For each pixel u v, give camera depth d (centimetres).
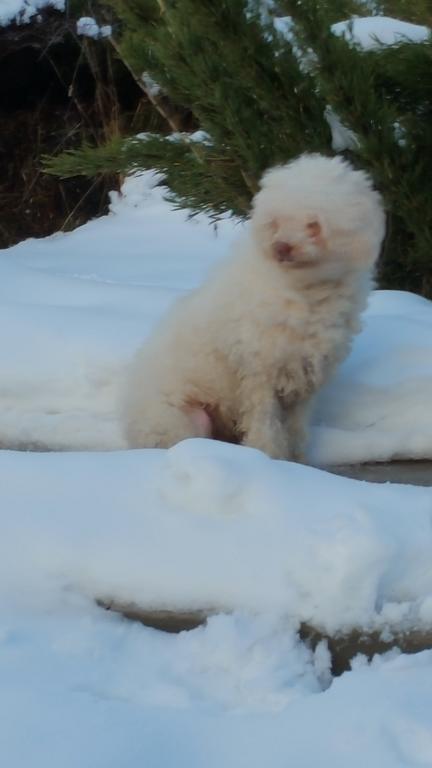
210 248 1142
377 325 626
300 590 324
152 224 1275
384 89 728
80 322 645
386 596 328
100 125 1521
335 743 265
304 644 320
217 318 509
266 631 319
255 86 698
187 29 683
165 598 330
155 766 255
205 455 358
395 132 719
